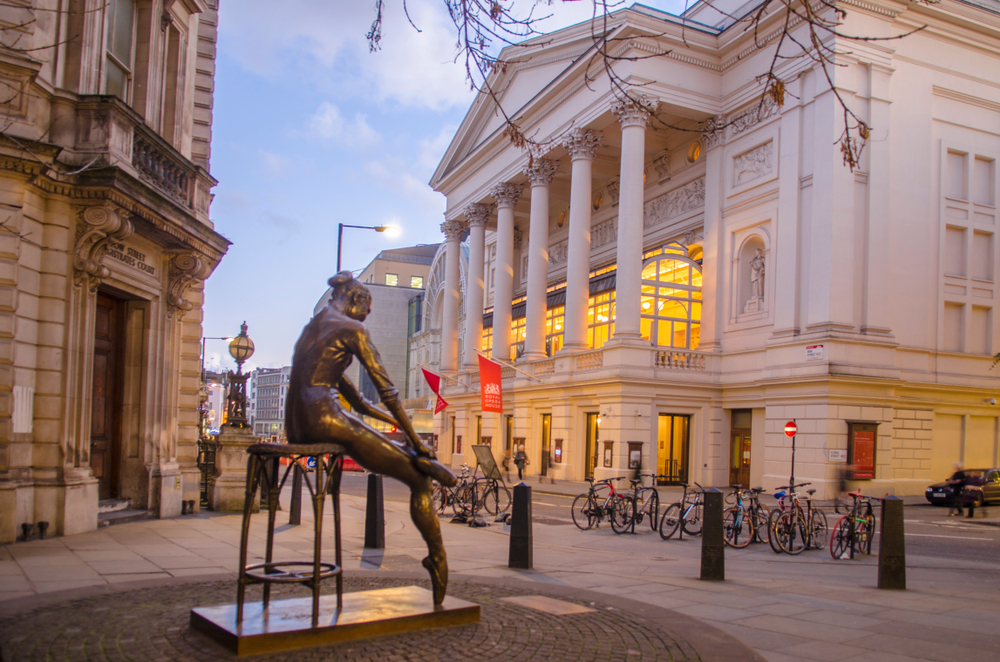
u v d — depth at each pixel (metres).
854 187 28.25
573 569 10.52
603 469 31.58
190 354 16.22
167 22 15.35
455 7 6.16
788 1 6.45
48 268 11.83
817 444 26.83
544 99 39.56
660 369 32.03
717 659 5.54
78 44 12.36
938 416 29.64
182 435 15.89
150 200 12.84
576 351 35.12
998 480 24.78
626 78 32.88
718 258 33.53
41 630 5.61
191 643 5.34
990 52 31.72
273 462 6.26
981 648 6.37
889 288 28.66
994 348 31.36
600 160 42.16
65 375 11.95
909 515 22.62
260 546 11.36
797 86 29.70
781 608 7.91
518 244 54.28
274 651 5.21
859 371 26.97
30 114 11.42
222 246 16.12
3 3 11.23
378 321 87.44
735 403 31.92
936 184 30.48
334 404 5.96
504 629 6.07
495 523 17.56
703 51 33.44
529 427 39.19
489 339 54.00
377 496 12.14
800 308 28.88
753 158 32.16
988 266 31.72
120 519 13.27
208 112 17.61
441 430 50.78
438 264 75.50
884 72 28.98
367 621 5.65
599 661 5.32
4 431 11.03
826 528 15.52
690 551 14.01
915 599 8.75
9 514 10.80
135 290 13.90
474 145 50.25
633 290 32.66
